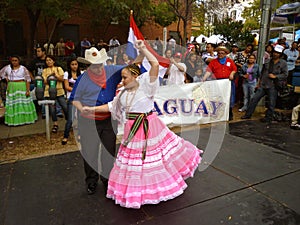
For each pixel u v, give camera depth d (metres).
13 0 8.02
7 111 5.48
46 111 4.64
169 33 17.70
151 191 2.62
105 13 12.24
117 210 2.71
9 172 3.54
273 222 2.53
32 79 5.73
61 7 8.66
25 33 15.34
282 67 5.70
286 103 6.82
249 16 25.84
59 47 13.66
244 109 6.91
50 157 4.02
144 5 12.59
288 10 10.10
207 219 2.57
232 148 4.34
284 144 4.54
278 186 3.16
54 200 2.89
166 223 2.52
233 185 3.18
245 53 7.81
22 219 2.58
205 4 16.05
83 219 2.58
